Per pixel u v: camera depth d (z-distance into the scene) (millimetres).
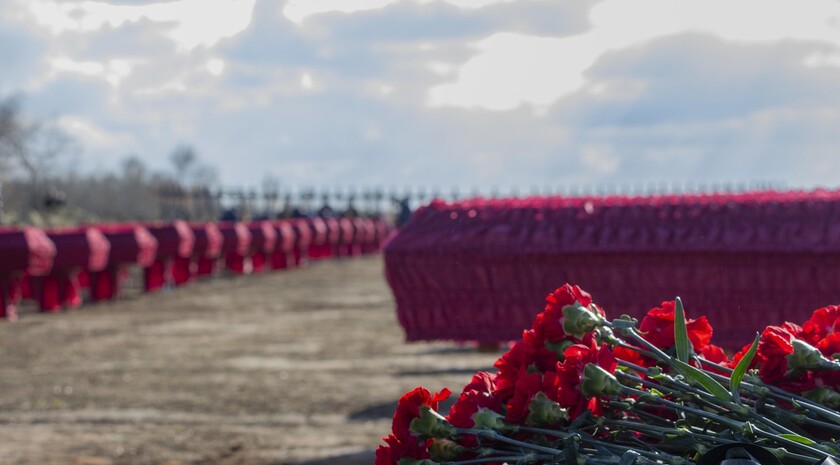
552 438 1242
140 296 17281
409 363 8508
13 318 13211
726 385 1219
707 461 1112
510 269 4664
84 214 36312
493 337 4723
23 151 40406
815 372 1226
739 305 4539
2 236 12898
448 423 1248
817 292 4477
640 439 1255
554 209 4770
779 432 1149
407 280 4770
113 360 9117
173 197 40750
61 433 5887
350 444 5438
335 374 8023
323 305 15195
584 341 1256
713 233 4531
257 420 6215
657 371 1230
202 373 8250
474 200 5027
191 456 5234
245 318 13242
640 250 4535
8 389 7551
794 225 4500
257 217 40094
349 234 35531
